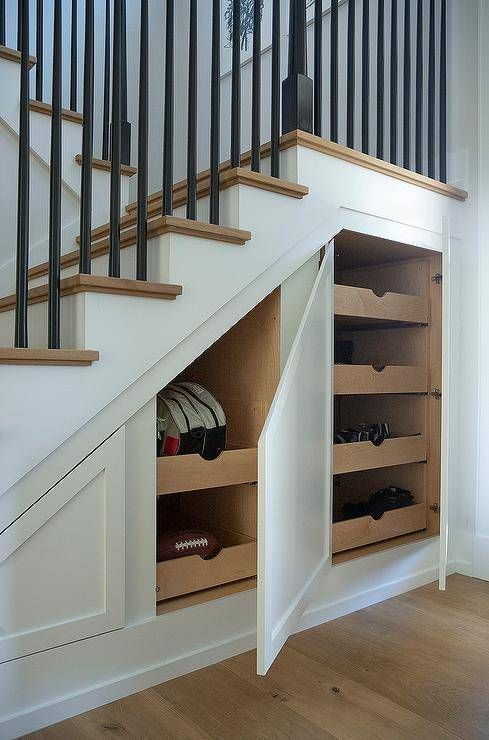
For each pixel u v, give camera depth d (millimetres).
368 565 1803
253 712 1225
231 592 1474
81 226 1281
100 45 2891
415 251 2014
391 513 1945
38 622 1174
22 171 1227
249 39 2949
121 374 1262
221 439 1580
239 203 1440
